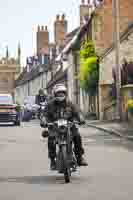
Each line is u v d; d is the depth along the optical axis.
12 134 27.19
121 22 43.69
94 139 22.70
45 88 80.38
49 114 11.29
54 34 76.88
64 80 68.12
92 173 12.03
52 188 10.05
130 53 38.03
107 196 9.11
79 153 11.32
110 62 40.44
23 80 109.56
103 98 41.22
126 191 9.62
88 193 9.44
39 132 28.92
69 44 61.75
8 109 37.22
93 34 48.03
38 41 88.31
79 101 58.12
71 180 11.03
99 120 40.59
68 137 10.84
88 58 43.28
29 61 104.69
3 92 132.00
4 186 10.38
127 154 16.17
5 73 132.50
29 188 10.10
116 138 23.27
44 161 14.68
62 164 10.76
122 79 36.97
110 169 12.70
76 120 11.34
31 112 49.66
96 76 43.12
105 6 45.44
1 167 13.41
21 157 15.79
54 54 76.88
